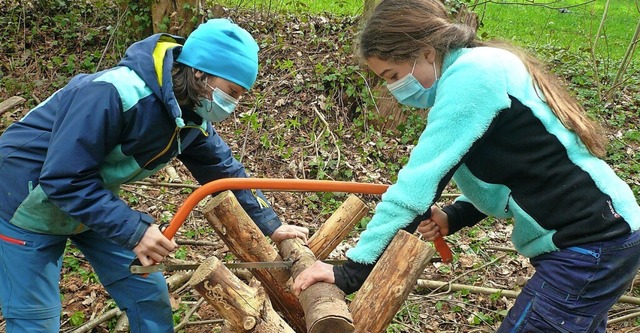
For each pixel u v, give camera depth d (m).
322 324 1.83
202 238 4.09
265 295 2.02
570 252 1.91
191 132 2.32
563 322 1.93
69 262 3.62
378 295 1.91
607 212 1.88
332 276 1.98
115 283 2.49
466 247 4.14
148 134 2.13
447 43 1.94
